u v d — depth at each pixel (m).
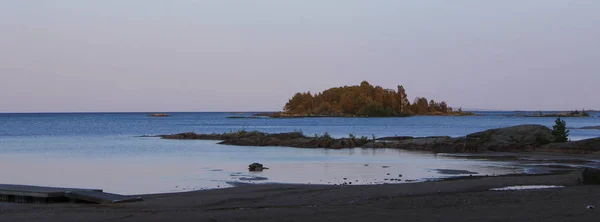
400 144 56.38
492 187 23.25
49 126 135.38
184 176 30.86
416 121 191.12
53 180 29.62
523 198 18.44
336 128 125.50
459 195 19.53
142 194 23.19
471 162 39.50
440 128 125.81
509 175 29.62
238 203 19.69
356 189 22.88
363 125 147.38
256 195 21.72
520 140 50.56
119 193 24.22
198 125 148.38
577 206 16.00
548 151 48.03
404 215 14.84
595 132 96.12
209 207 18.47
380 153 49.78
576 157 42.84
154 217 15.19
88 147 58.69
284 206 18.14
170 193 23.03
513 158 42.69
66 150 53.75
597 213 14.59
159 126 140.62
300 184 26.28
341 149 55.34
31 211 16.98
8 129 114.88
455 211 15.47
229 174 31.83
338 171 33.38
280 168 35.44
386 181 28.11
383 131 107.31
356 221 14.02
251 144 62.00
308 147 58.19
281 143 61.25
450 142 52.97
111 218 15.12
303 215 15.12
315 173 32.19
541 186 23.50
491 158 42.94
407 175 30.91
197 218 14.88
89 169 35.19
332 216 14.85
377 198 20.23
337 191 22.38
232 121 195.12
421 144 54.38
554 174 30.17
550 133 50.88
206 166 36.94
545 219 13.77
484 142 52.41
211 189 24.73
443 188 22.97
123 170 34.44
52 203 20.94
